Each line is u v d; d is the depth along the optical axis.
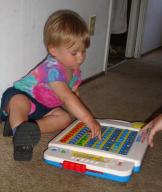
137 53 2.63
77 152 1.00
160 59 2.66
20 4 1.24
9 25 1.21
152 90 1.83
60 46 1.13
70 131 1.13
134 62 2.48
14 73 1.30
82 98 1.60
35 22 1.34
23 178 0.92
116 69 2.21
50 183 0.91
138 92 1.78
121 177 0.91
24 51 1.32
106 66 2.08
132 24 2.52
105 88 1.78
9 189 0.87
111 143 1.06
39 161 1.02
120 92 1.75
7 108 1.14
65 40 1.11
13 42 1.25
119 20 2.41
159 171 1.02
